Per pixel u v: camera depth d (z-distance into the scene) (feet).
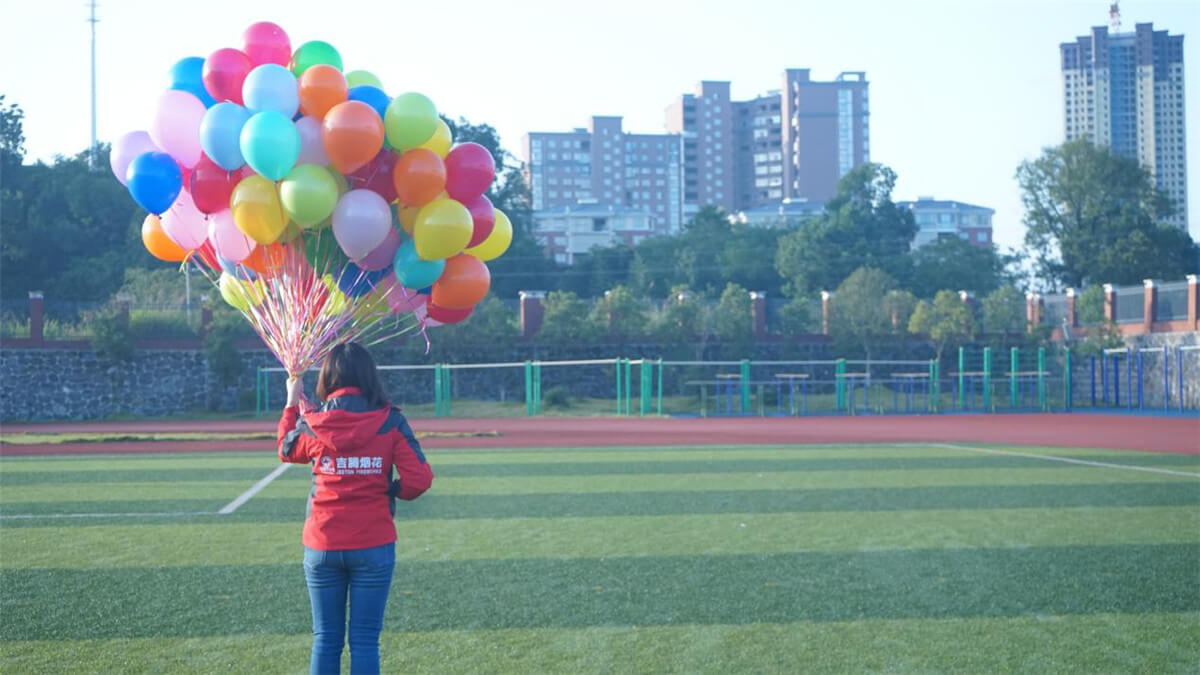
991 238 414.00
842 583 28.43
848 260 226.38
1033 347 165.78
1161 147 581.53
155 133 23.72
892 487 50.72
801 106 521.65
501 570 30.22
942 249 241.76
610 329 161.99
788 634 23.35
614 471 59.98
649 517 40.68
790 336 168.45
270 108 22.86
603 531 37.24
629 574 29.66
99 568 30.32
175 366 143.64
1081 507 43.06
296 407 18.83
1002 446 79.36
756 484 52.47
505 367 157.07
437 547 33.96
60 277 178.81
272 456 71.00
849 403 144.05
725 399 155.02
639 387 161.58
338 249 24.43
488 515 41.32
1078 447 77.87
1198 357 142.72
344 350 17.95
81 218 192.95
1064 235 233.96
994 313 171.22
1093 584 28.14
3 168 196.65
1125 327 158.92
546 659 21.48
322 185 22.58
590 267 251.19
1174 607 25.64
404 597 26.78
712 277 242.37
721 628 23.85
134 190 24.12
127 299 143.13
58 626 23.79
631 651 22.03
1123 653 21.77
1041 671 20.61
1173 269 220.02
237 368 141.79
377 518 17.11
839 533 36.65
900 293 170.91
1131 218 225.35
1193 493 47.75
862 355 168.04
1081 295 170.19
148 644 22.38
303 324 24.03
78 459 68.49
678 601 26.40
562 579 29.01
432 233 23.47
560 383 159.63
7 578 28.91
